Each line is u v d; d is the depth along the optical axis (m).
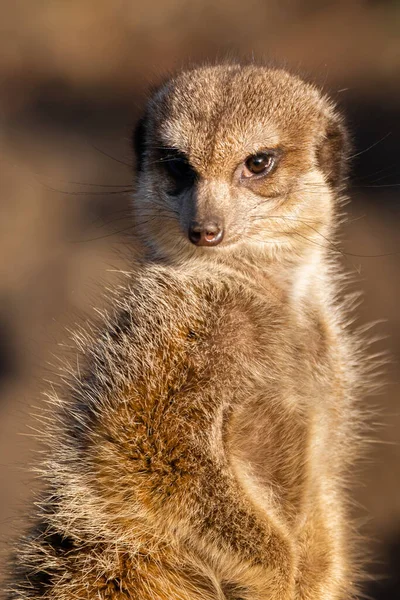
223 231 1.95
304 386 1.95
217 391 1.93
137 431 1.93
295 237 1.96
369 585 2.11
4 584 1.95
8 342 2.29
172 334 1.94
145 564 1.93
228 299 1.95
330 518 1.95
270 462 1.94
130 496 1.93
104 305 1.97
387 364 2.20
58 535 1.94
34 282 2.47
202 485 1.92
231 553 1.92
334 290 1.99
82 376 1.96
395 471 2.15
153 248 1.97
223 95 1.97
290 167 1.96
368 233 2.38
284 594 1.93
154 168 1.97
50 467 1.95
